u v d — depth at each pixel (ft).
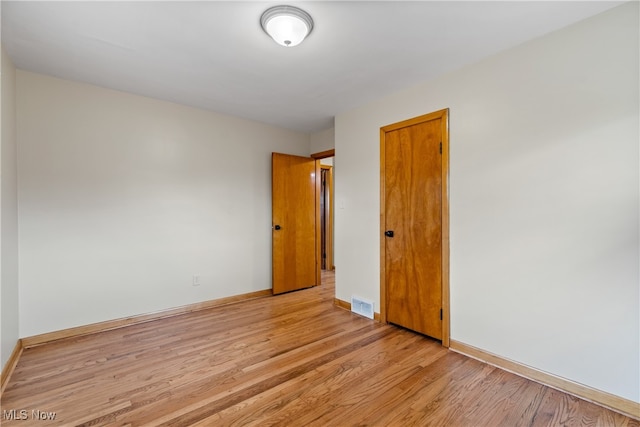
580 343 6.19
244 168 13.00
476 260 7.82
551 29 6.43
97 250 9.48
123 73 8.50
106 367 7.22
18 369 7.11
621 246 5.73
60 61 7.80
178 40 6.79
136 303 10.21
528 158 6.88
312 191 15.31
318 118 12.76
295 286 14.56
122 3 5.52
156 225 10.64
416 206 9.25
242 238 12.94
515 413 5.66
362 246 11.03
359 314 11.03
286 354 7.92
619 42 5.71
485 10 5.75
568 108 6.31
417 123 9.17
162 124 10.72
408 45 7.00
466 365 7.41
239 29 6.36
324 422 5.39
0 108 6.49
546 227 6.63
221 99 10.55
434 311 8.80
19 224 8.23
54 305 8.76
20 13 5.78
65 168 8.95
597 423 5.41
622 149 5.70
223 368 7.20
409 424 5.36
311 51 7.26
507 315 7.25
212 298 12.05
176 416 5.52
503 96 7.28
